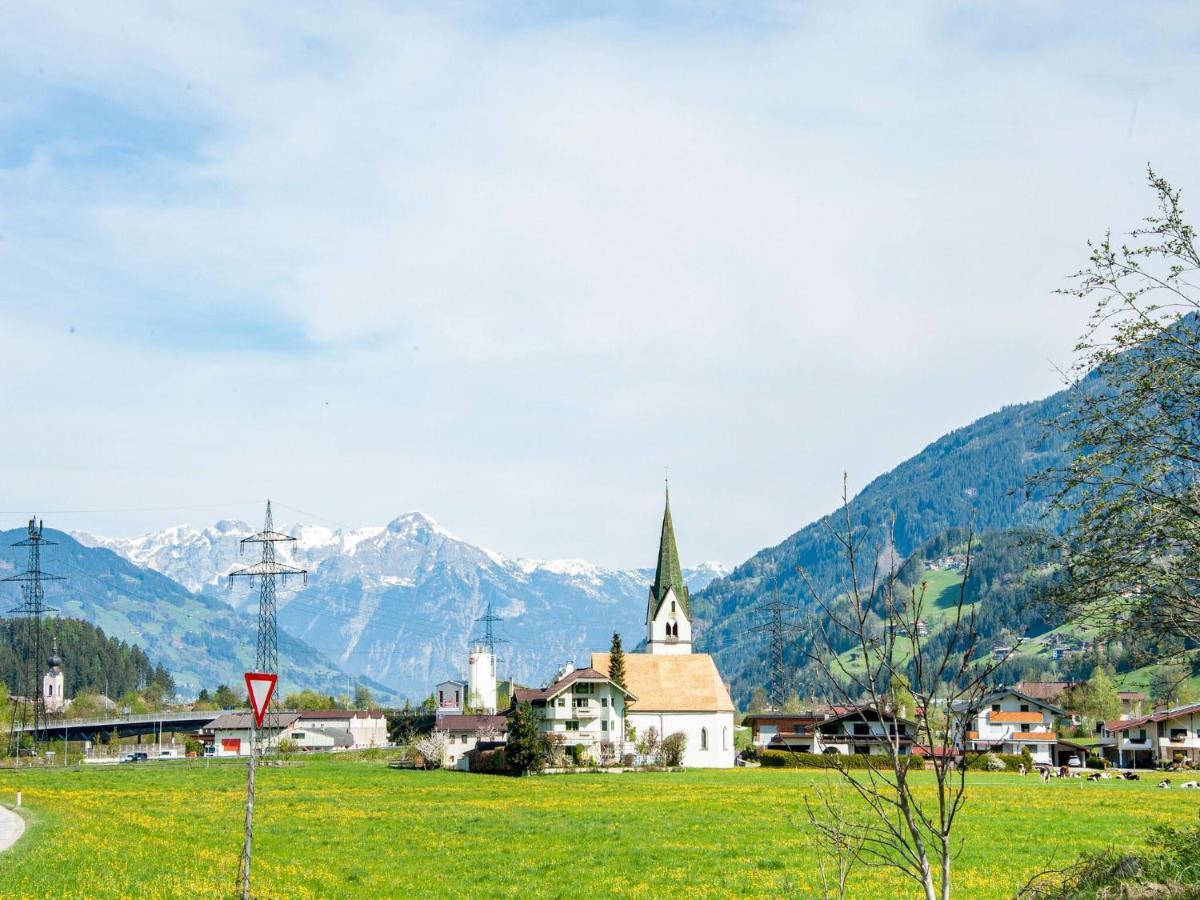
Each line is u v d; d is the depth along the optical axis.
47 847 44.34
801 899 40.72
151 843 50.56
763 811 75.69
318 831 63.84
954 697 15.59
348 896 40.69
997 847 53.19
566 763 129.25
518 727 125.19
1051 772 118.19
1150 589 26.22
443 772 131.38
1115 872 30.78
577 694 147.25
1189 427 26.78
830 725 148.12
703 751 151.50
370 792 96.56
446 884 45.22
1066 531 27.42
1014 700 151.62
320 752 199.88
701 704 153.50
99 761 179.25
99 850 44.66
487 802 85.00
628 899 41.84
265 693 30.86
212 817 71.31
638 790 97.44
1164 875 29.52
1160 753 148.12
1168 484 26.42
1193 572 26.11
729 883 44.75
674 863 50.97
